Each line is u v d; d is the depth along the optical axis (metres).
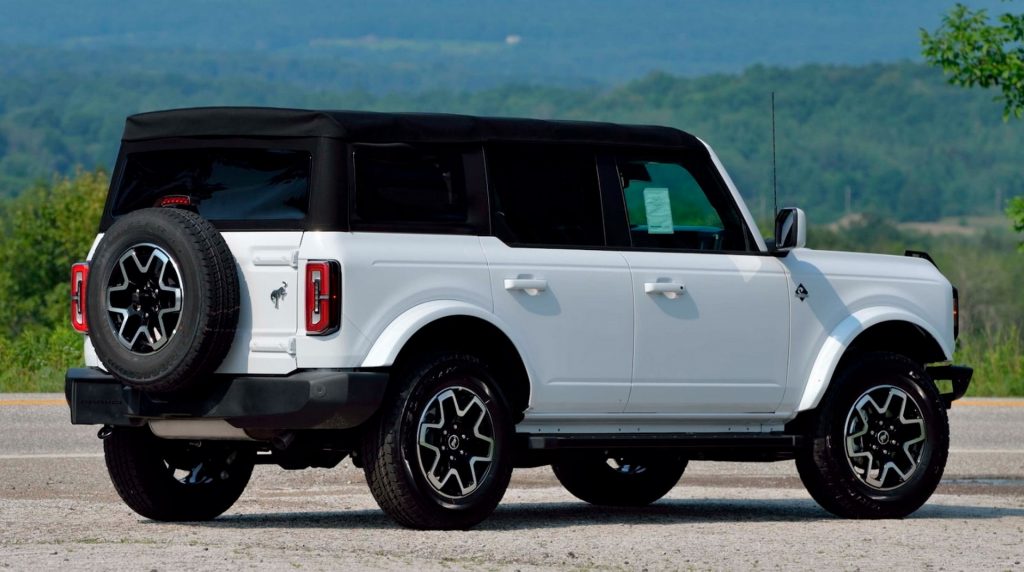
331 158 22.27
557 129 24.39
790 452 26.72
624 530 23.94
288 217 22.34
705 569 20.06
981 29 66.31
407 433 22.47
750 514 27.70
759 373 25.89
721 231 25.95
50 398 51.88
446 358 22.84
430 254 22.80
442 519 22.78
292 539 21.83
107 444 24.72
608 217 24.73
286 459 24.94
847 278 27.00
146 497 24.69
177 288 21.88
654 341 24.81
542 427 24.34
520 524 24.72
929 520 26.52
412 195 22.92
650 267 24.88
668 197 25.45
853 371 26.61
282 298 22.12
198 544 21.16
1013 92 67.25
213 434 22.86
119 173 24.02
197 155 23.27
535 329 23.72
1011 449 43.50
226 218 22.69
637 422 25.12
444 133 23.30
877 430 26.80
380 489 22.53
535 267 23.77
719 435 25.72
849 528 24.81
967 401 57.62
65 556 19.81
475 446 23.19
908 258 28.39
